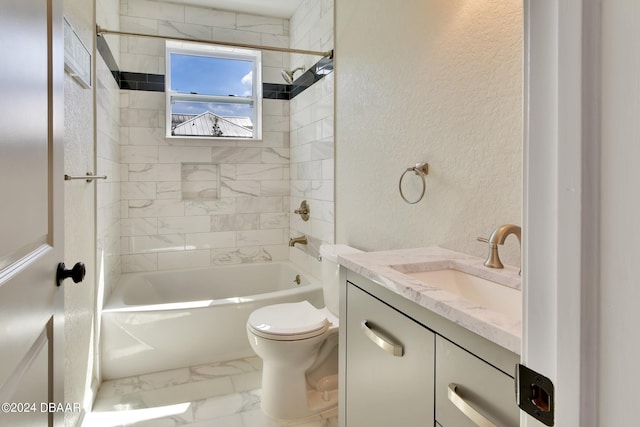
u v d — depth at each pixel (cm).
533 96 39
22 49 68
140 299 289
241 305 241
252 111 346
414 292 96
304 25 306
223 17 328
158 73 312
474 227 138
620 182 30
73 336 162
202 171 335
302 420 184
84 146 184
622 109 30
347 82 231
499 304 113
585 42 33
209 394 205
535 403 39
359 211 219
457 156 144
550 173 37
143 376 224
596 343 32
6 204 61
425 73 161
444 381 88
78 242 171
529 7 39
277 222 353
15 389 65
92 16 204
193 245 328
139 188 310
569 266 34
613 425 31
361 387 127
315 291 262
